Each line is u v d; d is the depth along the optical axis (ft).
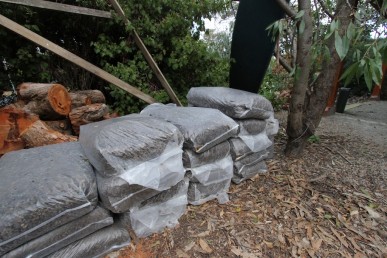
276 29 6.43
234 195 6.32
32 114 7.66
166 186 4.79
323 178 7.11
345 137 10.52
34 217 3.42
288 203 6.02
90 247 4.17
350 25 3.83
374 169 7.68
